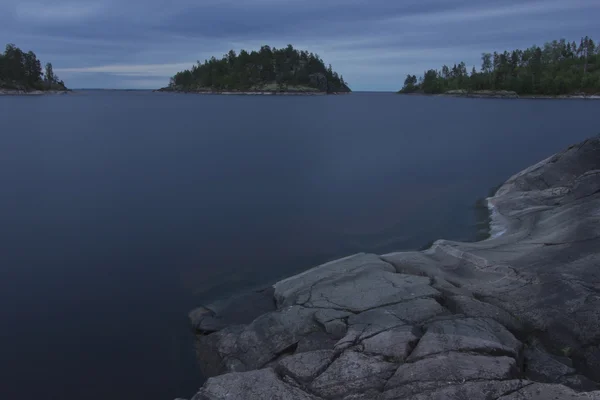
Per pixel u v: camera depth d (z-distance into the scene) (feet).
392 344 23.22
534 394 18.37
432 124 197.36
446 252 39.75
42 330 31.63
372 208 63.98
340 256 45.83
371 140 144.46
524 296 29.30
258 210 63.05
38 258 44.62
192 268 42.65
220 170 92.94
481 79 529.04
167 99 511.40
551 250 35.32
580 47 502.38
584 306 26.61
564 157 61.00
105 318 33.42
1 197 67.92
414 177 85.87
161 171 91.04
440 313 27.27
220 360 27.45
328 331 26.94
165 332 31.53
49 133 157.89
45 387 25.79
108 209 62.64
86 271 41.78
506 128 170.40
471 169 92.79
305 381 21.47
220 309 33.99
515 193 60.49
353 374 21.26
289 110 319.06
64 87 633.20
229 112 290.35
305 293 32.17
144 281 39.75
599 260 31.50
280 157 110.11
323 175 88.48
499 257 36.04
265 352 26.58
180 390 25.67
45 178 82.48
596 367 23.11
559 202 50.90
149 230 53.78
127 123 201.36
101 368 27.58
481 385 19.21
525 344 24.88
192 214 60.80
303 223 57.11
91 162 100.63
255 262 44.19
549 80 463.01
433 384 19.52
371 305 29.09
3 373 26.84
